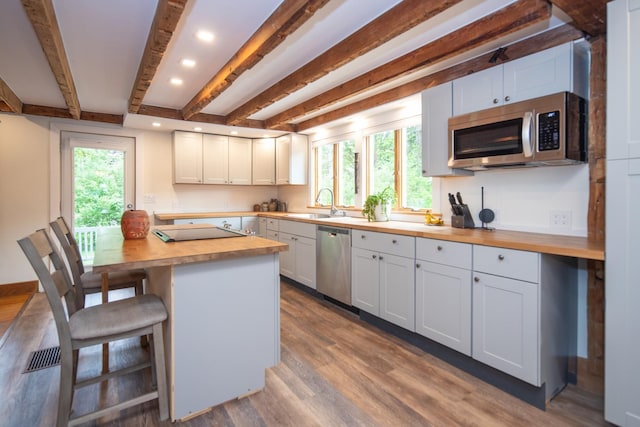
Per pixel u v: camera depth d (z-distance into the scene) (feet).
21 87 10.88
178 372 5.66
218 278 6.01
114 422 5.64
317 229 12.12
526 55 7.30
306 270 12.86
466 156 8.02
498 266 6.56
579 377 6.95
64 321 4.95
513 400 6.36
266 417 5.82
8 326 9.72
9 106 11.64
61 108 13.34
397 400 6.32
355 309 10.89
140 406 6.11
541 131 6.63
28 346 8.45
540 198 7.73
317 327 9.73
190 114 12.50
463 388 6.74
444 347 7.82
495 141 7.41
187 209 16.74
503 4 6.18
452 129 8.30
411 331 8.54
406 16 6.07
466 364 7.36
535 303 6.01
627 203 5.13
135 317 5.39
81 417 5.09
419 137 11.25
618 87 5.20
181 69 9.24
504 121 7.22
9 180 12.80
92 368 7.43
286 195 18.54
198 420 5.74
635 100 5.05
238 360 6.28
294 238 13.62
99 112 14.03
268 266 6.59
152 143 15.71
